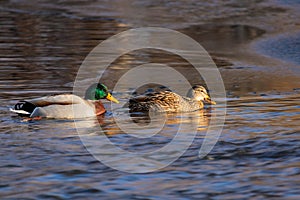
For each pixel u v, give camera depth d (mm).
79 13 35406
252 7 34781
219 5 35750
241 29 29719
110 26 31297
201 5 36031
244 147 12992
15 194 10398
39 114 15266
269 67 22594
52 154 12500
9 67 22047
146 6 36406
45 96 16891
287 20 31266
